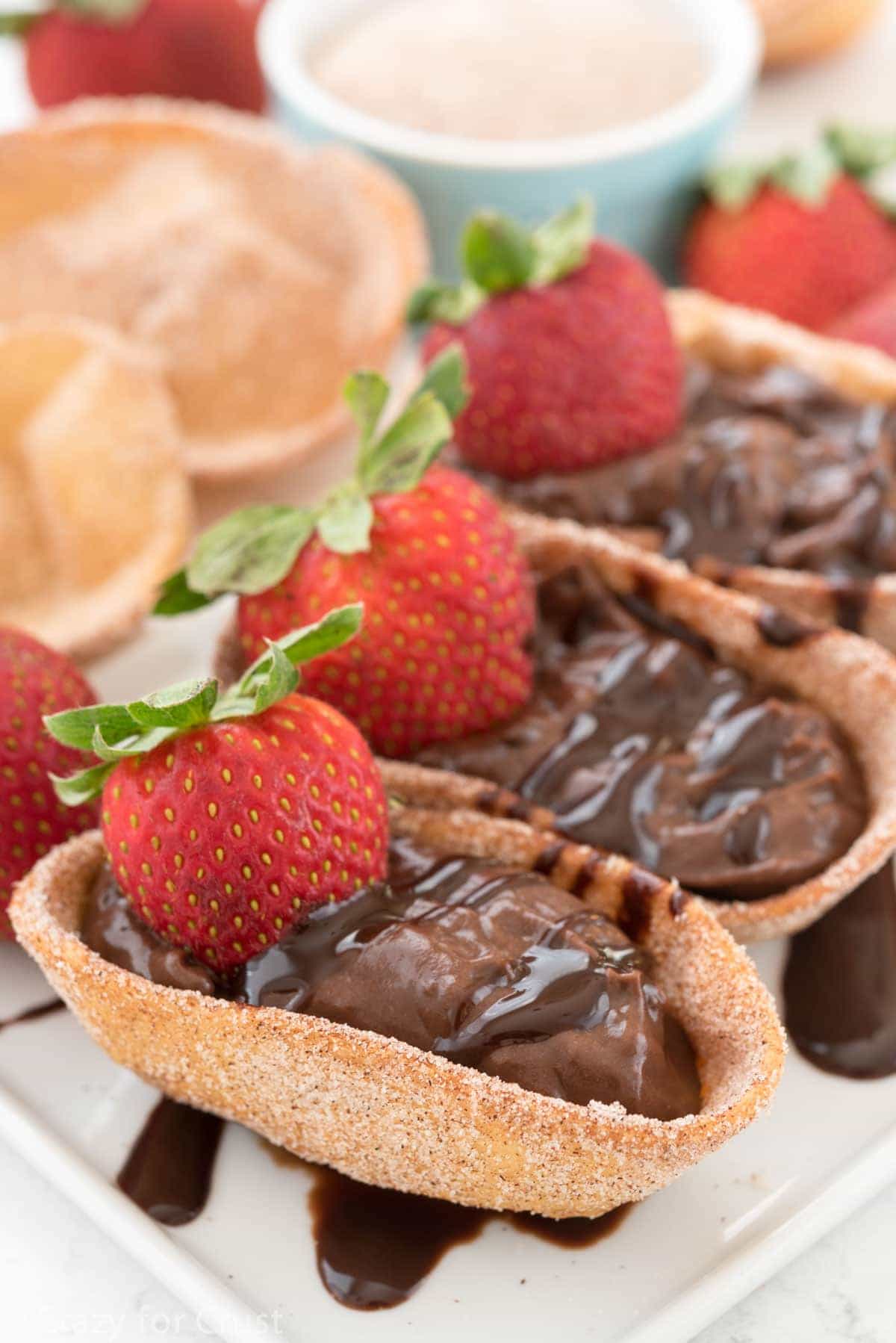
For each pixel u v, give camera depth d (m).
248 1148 0.46
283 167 0.62
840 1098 0.47
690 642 0.50
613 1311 0.44
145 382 0.57
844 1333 0.45
